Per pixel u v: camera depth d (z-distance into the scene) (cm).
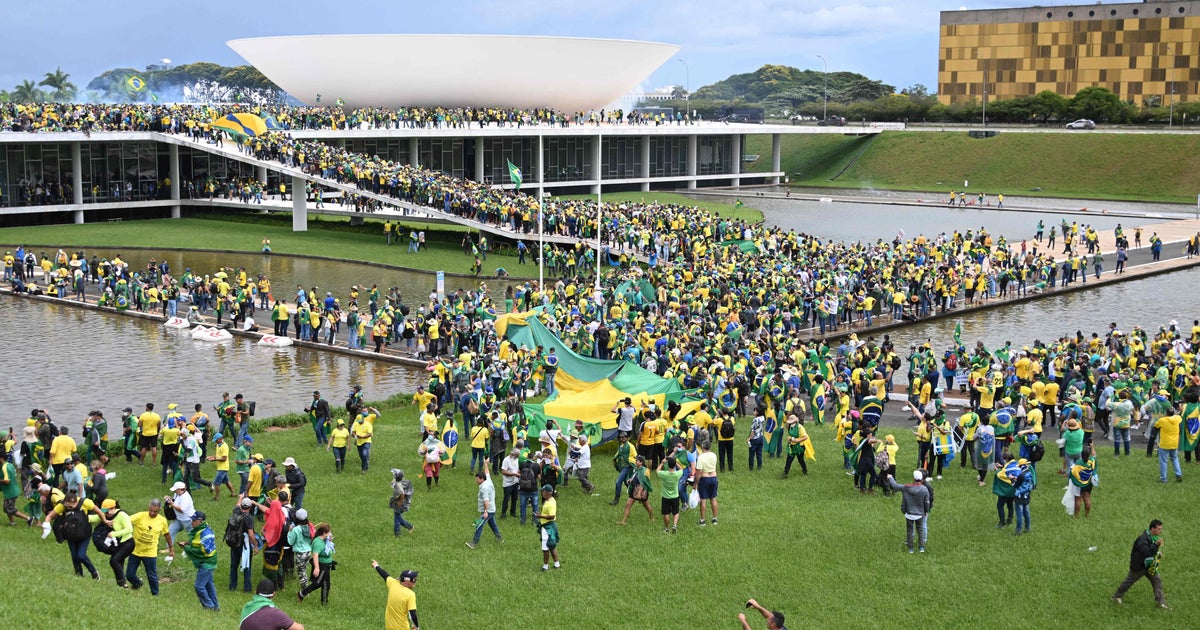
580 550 2644
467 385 3675
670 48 13200
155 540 2250
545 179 12612
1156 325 5666
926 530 2594
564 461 3309
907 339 5375
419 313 5066
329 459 3378
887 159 14712
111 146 9306
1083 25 16788
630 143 13375
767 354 4181
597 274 6075
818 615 2305
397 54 11944
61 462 2867
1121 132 13738
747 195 12938
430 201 8000
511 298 5684
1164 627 2220
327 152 8775
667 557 2598
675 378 3747
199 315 5619
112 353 4994
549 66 12394
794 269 6169
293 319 5559
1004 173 13700
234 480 3184
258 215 9788
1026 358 3953
